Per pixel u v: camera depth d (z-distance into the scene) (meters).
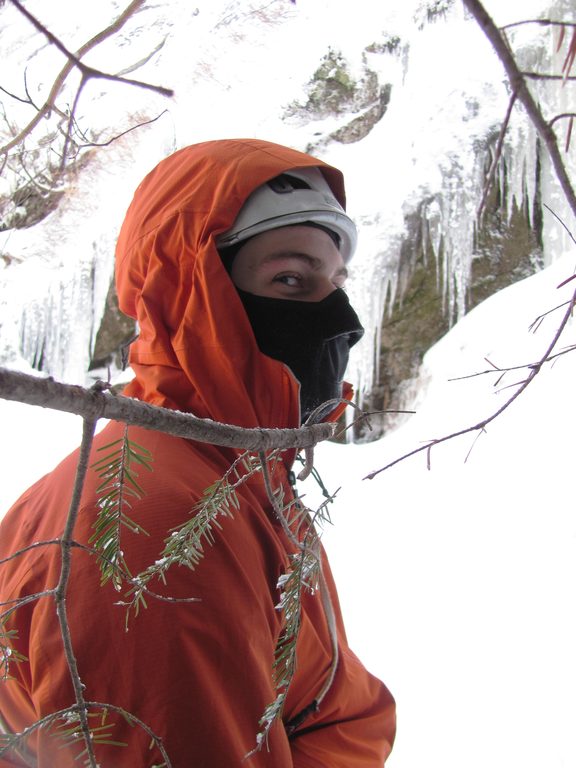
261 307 1.06
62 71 0.62
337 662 1.08
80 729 0.50
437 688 2.87
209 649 0.74
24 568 0.80
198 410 0.97
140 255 1.06
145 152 5.84
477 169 5.90
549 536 3.49
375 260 5.80
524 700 2.71
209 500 0.65
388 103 6.75
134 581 0.55
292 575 0.63
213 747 0.72
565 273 5.14
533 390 4.39
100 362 6.59
